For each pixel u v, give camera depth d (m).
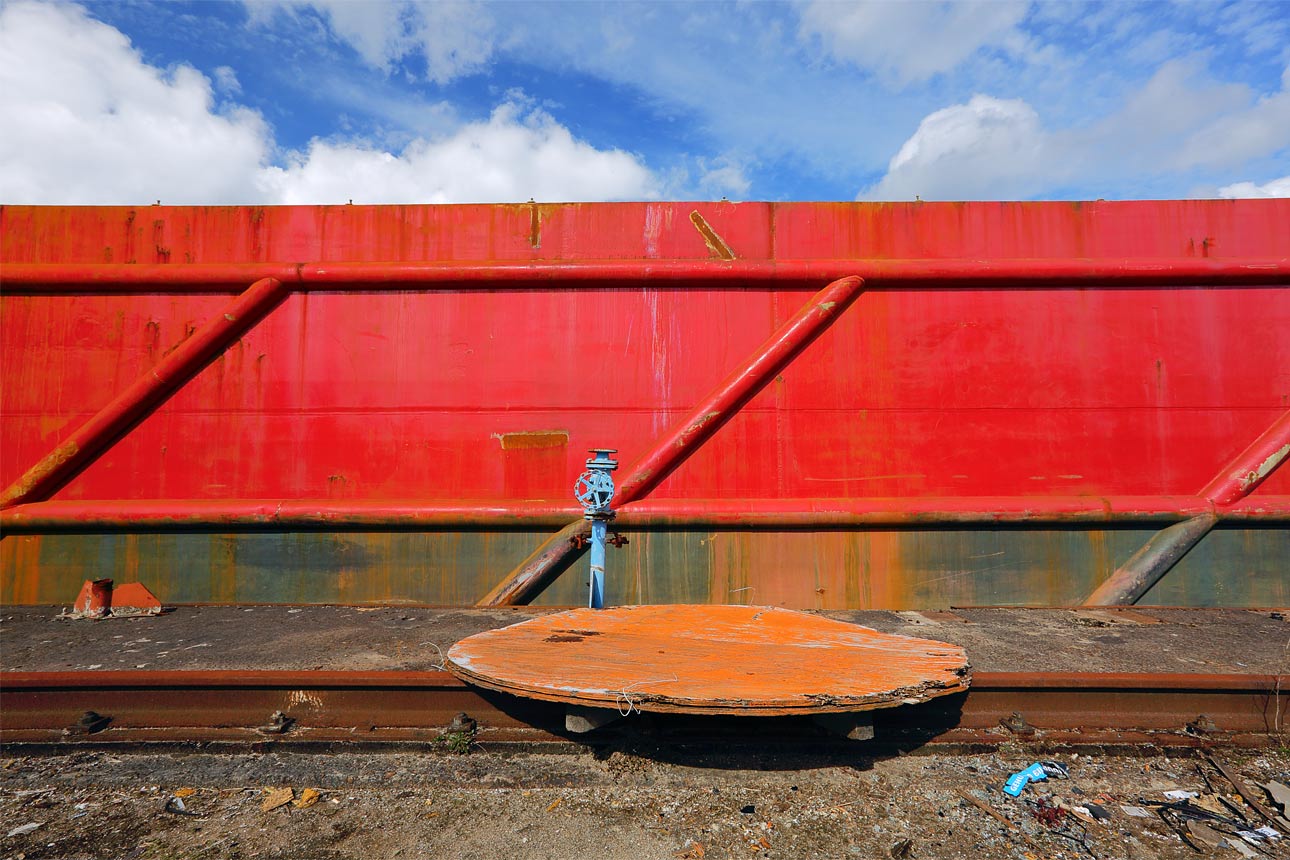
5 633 4.64
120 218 6.23
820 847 2.61
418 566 6.03
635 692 2.67
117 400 6.00
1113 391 6.14
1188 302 6.17
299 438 6.16
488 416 6.21
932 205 6.27
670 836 2.68
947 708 3.54
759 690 2.71
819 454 6.14
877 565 6.00
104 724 3.48
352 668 3.80
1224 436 6.08
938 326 6.21
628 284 6.28
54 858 2.54
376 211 6.30
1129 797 2.99
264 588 6.00
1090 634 4.58
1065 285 6.18
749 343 6.26
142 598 5.22
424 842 2.64
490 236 6.30
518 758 3.28
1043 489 6.08
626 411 6.21
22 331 6.15
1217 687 3.48
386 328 6.25
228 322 6.07
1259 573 5.94
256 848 2.60
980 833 2.71
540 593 6.02
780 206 6.30
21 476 5.98
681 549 6.02
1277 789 2.96
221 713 3.52
